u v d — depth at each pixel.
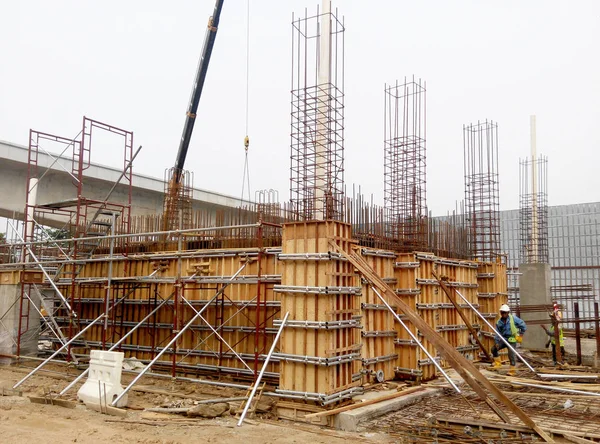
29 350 19.58
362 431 10.37
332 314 11.39
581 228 33.41
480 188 23.67
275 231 15.74
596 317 18.48
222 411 11.25
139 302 17.67
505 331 16.70
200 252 15.87
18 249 24.20
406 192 18.05
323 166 12.77
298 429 10.35
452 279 18.09
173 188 24.58
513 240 35.97
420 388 13.24
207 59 27.20
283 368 11.75
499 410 9.84
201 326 16.02
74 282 17.58
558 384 14.03
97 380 12.19
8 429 9.98
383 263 14.89
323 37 13.30
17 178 27.53
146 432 9.88
